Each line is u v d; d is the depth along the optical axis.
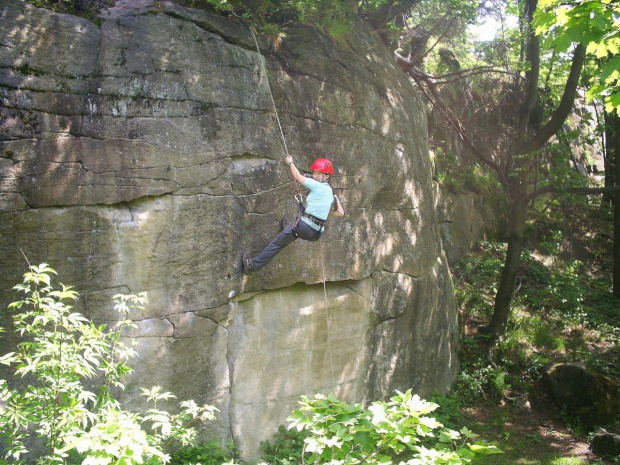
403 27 14.21
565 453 9.11
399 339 9.27
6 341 5.75
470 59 18.28
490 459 8.80
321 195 6.56
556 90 14.99
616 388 10.07
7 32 5.71
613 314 14.27
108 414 3.68
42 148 5.84
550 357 12.03
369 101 8.86
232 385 7.20
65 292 3.96
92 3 6.50
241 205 7.09
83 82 6.07
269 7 8.06
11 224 5.72
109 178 6.17
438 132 15.27
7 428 4.01
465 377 10.71
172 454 6.60
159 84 6.49
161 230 6.50
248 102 7.19
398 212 9.38
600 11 4.44
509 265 12.30
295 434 7.54
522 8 13.16
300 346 7.84
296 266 7.68
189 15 6.87
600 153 21.27
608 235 19.17
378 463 3.15
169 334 6.60
